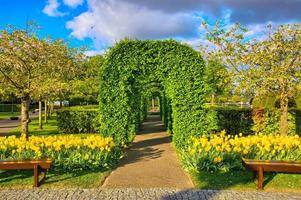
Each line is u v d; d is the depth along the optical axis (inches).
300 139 376.8
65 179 293.0
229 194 256.2
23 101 458.9
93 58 860.0
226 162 321.7
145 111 1232.2
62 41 476.4
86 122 692.7
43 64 443.5
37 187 271.7
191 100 428.8
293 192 265.1
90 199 241.8
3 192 257.0
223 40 439.2
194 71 429.4
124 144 426.6
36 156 319.0
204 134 426.6
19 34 421.1
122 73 427.5
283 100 434.6
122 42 428.1
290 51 409.7
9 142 341.1
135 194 254.5
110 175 314.8
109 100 426.3
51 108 1295.5
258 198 247.3
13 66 425.7
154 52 430.3
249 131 613.0
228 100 1414.9
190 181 295.0
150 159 396.2
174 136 444.5
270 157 326.0
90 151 334.0
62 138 358.3
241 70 419.8
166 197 247.4
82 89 874.8
